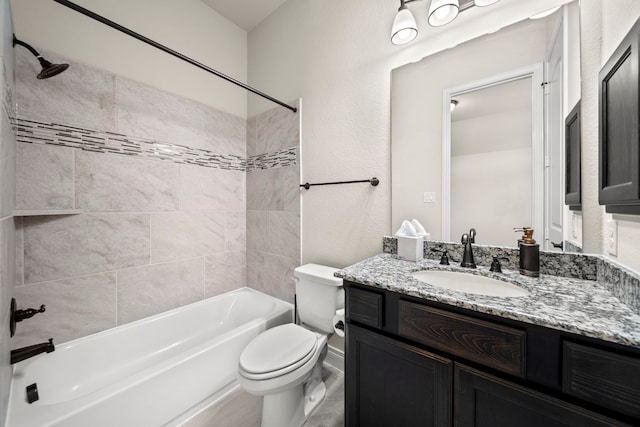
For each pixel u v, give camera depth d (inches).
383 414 37.5
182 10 74.7
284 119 79.0
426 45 51.6
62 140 53.8
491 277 39.8
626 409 21.4
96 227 58.9
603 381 22.4
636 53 23.2
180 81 74.3
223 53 85.2
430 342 32.7
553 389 25.1
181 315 72.1
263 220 86.2
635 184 23.6
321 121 69.8
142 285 66.8
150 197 68.1
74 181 55.5
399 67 55.3
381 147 58.7
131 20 64.5
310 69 72.2
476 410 29.5
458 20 47.8
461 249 47.2
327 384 62.2
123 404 41.6
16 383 43.4
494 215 44.3
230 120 87.3
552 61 39.5
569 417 23.8
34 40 50.6
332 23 67.1
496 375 28.2
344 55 64.6
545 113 40.1
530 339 26.2
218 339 57.6
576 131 37.7
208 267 81.5
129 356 61.7
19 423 34.5
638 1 27.6
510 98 42.8
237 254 90.0
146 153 67.2
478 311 29.0
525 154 41.6
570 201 38.4
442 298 31.1
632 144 24.3
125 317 63.7
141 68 66.3
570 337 24.3
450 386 31.2
